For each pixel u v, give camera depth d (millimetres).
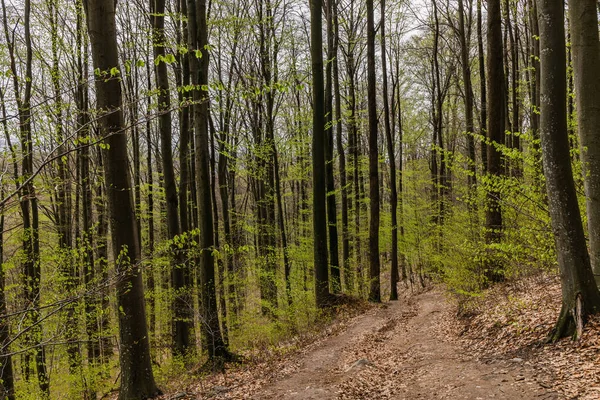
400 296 19875
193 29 8938
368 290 17453
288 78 17656
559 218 5648
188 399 6676
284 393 6359
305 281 16891
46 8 11680
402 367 6770
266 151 15945
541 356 5383
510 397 4512
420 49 25781
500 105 10211
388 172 26391
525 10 17109
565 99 5582
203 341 10719
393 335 9555
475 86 24750
